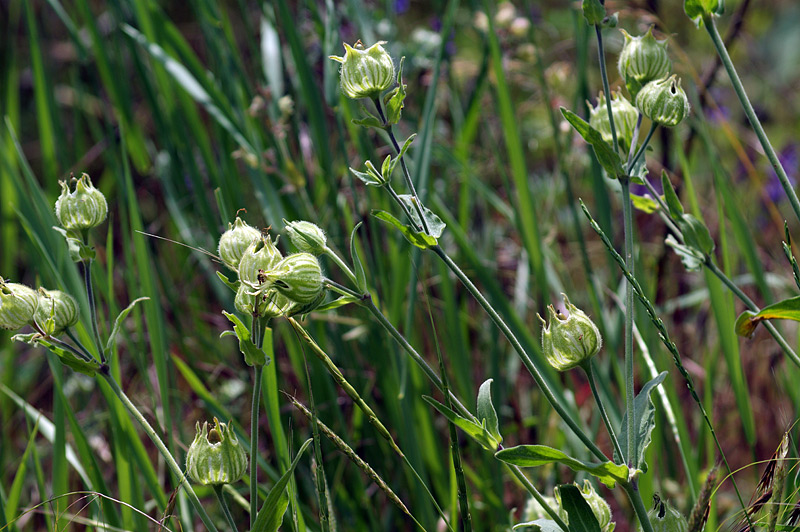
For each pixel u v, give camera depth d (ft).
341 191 3.12
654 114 2.29
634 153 2.39
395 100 2.25
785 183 2.34
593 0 2.32
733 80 2.35
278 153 2.98
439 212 2.86
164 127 3.21
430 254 3.13
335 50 2.87
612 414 2.79
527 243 2.86
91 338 2.59
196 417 2.99
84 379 3.12
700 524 2.20
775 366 3.01
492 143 3.01
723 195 2.85
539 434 2.90
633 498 2.23
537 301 3.00
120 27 3.16
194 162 3.01
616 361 2.81
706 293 3.07
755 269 2.84
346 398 2.87
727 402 3.14
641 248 3.10
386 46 2.98
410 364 2.76
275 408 2.52
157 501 2.57
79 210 2.32
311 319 2.83
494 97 3.14
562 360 2.24
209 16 3.01
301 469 2.76
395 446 2.32
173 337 3.09
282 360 2.98
